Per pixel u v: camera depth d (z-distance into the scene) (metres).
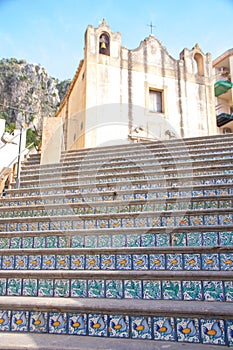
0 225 4.66
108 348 2.36
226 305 2.66
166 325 2.59
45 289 3.25
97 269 3.53
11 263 3.73
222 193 5.09
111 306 2.71
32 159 9.38
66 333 2.74
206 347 2.38
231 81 30.08
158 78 16.25
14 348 2.42
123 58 15.79
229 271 3.09
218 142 8.36
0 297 3.15
